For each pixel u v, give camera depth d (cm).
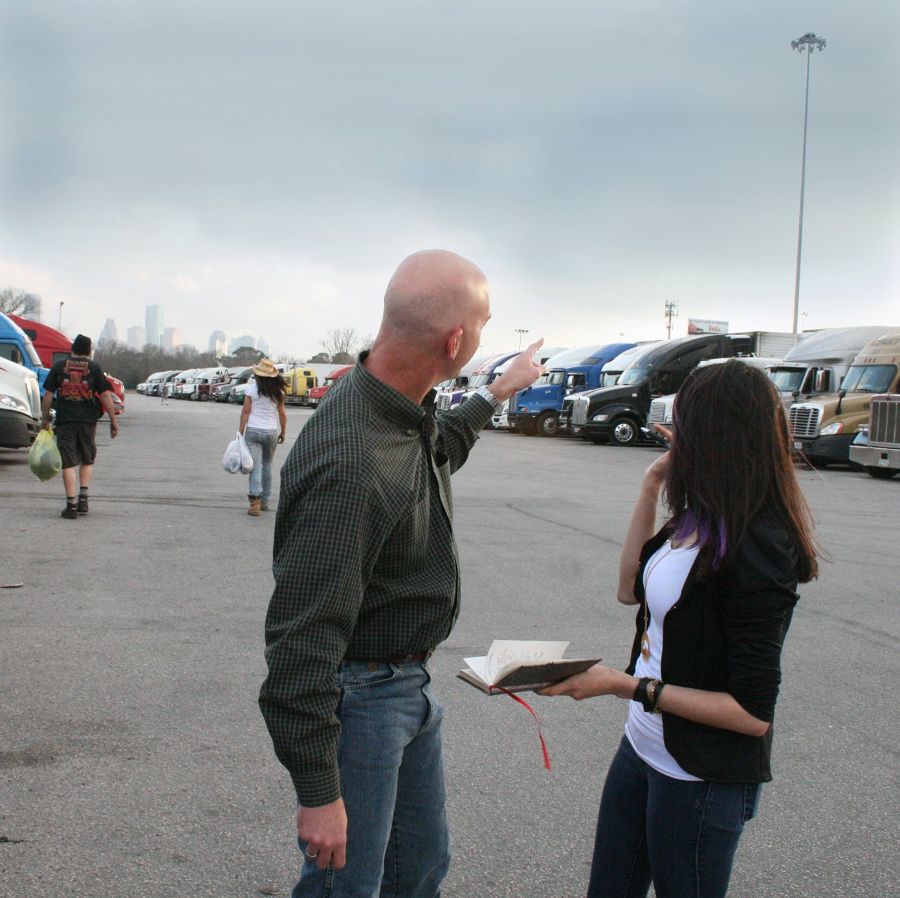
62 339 2536
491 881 320
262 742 423
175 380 7788
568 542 997
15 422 1410
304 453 198
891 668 572
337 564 189
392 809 215
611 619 668
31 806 356
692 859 209
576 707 491
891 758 435
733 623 202
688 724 207
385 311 212
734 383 211
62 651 543
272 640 191
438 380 218
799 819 373
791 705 502
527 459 2234
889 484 1884
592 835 353
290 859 326
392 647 211
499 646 214
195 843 334
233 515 1088
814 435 2219
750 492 204
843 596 775
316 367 5956
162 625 605
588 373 3503
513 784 394
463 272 212
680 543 211
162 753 407
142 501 1176
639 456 2470
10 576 729
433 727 230
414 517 207
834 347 2481
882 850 350
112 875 311
